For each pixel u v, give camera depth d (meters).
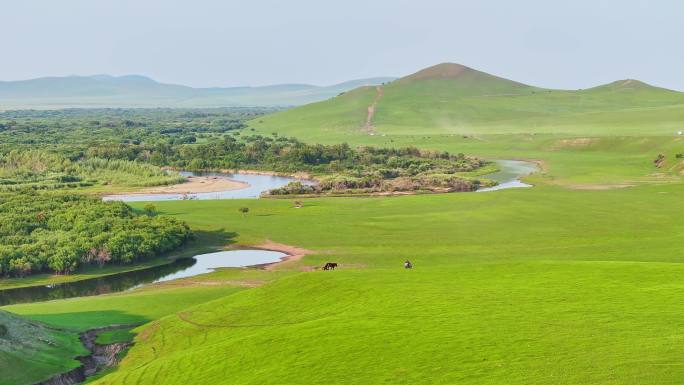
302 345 49.78
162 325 66.94
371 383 41.69
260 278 95.94
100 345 63.78
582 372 38.66
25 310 76.75
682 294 51.75
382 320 52.25
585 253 99.62
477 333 46.88
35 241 108.88
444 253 106.62
